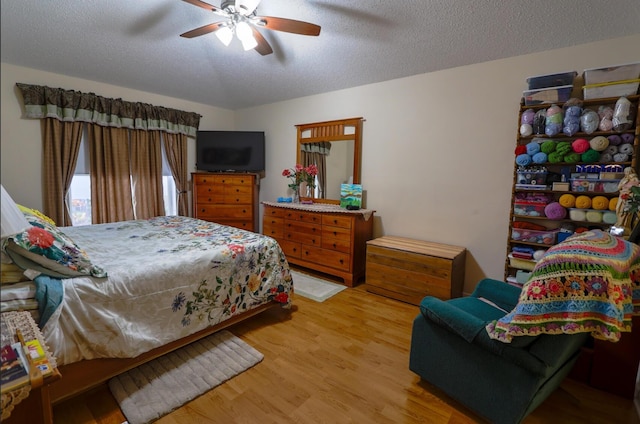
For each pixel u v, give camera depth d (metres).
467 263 3.00
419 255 2.81
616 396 1.72
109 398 1.61
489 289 2.00
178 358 1.95
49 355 0.99
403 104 3.30
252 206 4.52
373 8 2.46
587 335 1.61
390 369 1.92
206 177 4.35
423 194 3.24
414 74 3.19
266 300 2.44
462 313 1.51
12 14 2.33
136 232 2.67
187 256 2.00
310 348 2.13
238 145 4.54
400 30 2.62
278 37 3.07
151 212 4.01
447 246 3.04
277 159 4.59
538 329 1.18
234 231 2.80
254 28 2.30
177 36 3.00
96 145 3.42
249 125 4.89
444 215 3.12
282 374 1.85
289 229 3.85
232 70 3.70
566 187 2.32
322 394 1.68
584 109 2.27
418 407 1.61
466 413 1.57
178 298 1.88
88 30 2.70
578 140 2.24
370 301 2.96
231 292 2.19
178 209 4.37
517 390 1.32
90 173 3.40
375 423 1.50
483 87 2.80
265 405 1.59
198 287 1.99
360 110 3.65
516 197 2.56
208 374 1.80
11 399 0.82
